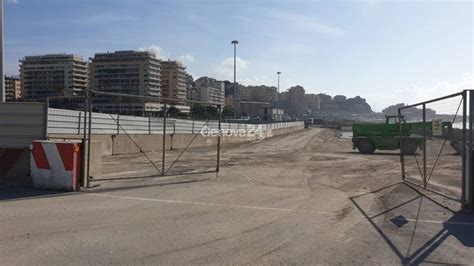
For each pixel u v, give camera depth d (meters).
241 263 6.19
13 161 13.03
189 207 9.99
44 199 10.73
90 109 12.52
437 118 13.26
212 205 10.26
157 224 8.37
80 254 6.49
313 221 8.74
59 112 20.27
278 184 13.75
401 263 6.28
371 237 7.61
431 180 14.66
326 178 15.26
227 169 17.70
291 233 7.81
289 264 6.17
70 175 11.88
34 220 8.54
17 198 10.84
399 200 11.03
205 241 7.25
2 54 15.89
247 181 14.29
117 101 21.80
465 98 9.80
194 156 24.44
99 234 7.59
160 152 27.23
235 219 8.85
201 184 13.50
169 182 13.78
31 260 6.20
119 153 24.62
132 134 26.02
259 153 27.52
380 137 28.12
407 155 26.28
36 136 13.70
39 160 12.07
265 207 10.09
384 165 19.86
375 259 6.44
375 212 9.63
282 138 53.44
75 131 21.44
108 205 10.09
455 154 24.92
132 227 8.11
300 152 28.70
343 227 8.28
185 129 32.22
